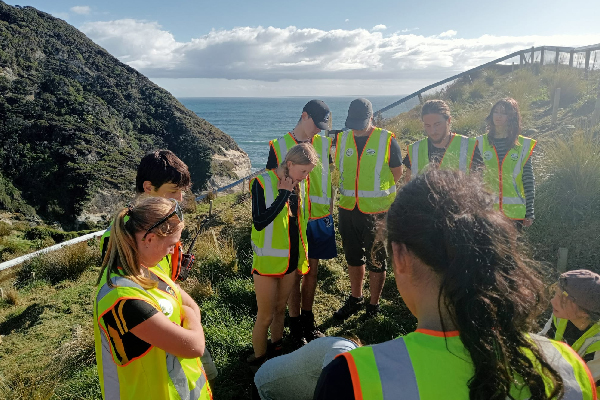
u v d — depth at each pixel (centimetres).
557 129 814
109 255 168
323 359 159
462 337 89
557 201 524
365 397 86
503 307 91
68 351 447
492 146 372
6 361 474
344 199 387
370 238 377
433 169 110
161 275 188
